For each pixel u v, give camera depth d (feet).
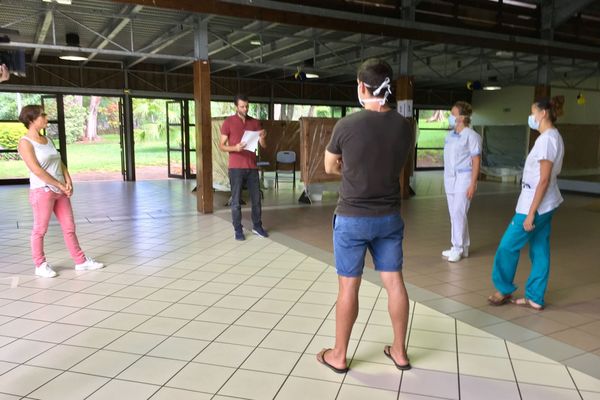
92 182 35.58
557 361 7.68
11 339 8.46
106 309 9.92
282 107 44.45
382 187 6.84
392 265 7.22
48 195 11.91
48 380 7.06
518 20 27.94
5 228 18.30
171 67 35.88
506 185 35.42
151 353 7.94
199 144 21.57
